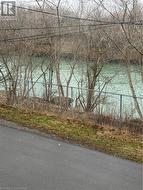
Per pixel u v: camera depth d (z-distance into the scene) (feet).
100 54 83.20
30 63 83.30
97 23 81.61
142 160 36.65
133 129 51.93
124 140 43.86
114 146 40.91
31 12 87.71
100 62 97.30
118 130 49.34
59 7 86.38
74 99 81.00
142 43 67.67
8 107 59.00
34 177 31.76
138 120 56.49
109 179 31.78
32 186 29.84
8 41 81.56
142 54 60.13
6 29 77.15
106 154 38.32
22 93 75.87
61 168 34.09
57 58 79.36
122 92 94.99
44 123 49.44
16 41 80.79
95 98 74.95
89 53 83.15
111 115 56.90
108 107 68.28
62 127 47.88
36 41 84.12
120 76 110.42
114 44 75.15
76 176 32.27
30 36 78.07
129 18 69.92
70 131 46.16
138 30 69.10
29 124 48.73
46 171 33.24
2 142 41.70
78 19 79.71
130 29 69.00
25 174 32.37
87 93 78.79
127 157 37.40
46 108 62.13
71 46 88.38
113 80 107.04
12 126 48.11
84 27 84.12
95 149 39.83
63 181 31.07
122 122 54.34
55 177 31.89
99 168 34.32
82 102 78.59
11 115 53.06
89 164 35.32
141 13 69.15
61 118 53.21
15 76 80.18
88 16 83.35
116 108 68.49
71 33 80.18
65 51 88.94
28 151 38.75
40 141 42.34
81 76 110.42
